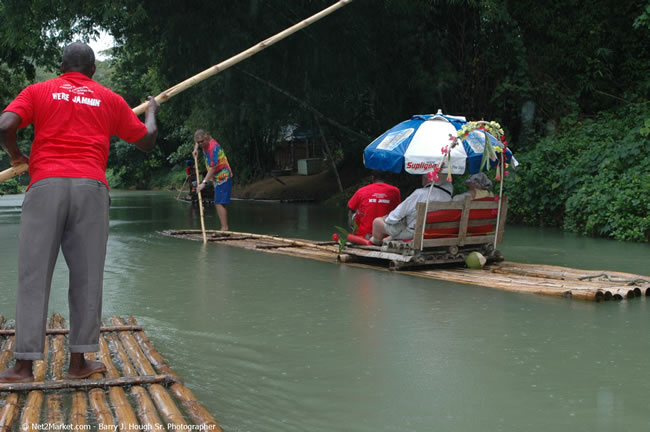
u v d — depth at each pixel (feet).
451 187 21.61
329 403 9.32
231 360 11.41
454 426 8.46
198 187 31.09
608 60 50.16
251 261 23.86
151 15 45.14
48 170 9.82
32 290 9.70
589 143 38.34
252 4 46.11
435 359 11.38
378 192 23.66
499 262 22.62
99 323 10.21
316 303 16.17
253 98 54.70
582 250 26.73
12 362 10.94
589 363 11.12
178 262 23.50
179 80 52.03
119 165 136.26
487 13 44.65
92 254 10.02
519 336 12.91
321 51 50.08
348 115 60.80
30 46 46.83
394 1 44.32
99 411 8.56
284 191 73.26
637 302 16.33
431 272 20.79
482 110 49.62
